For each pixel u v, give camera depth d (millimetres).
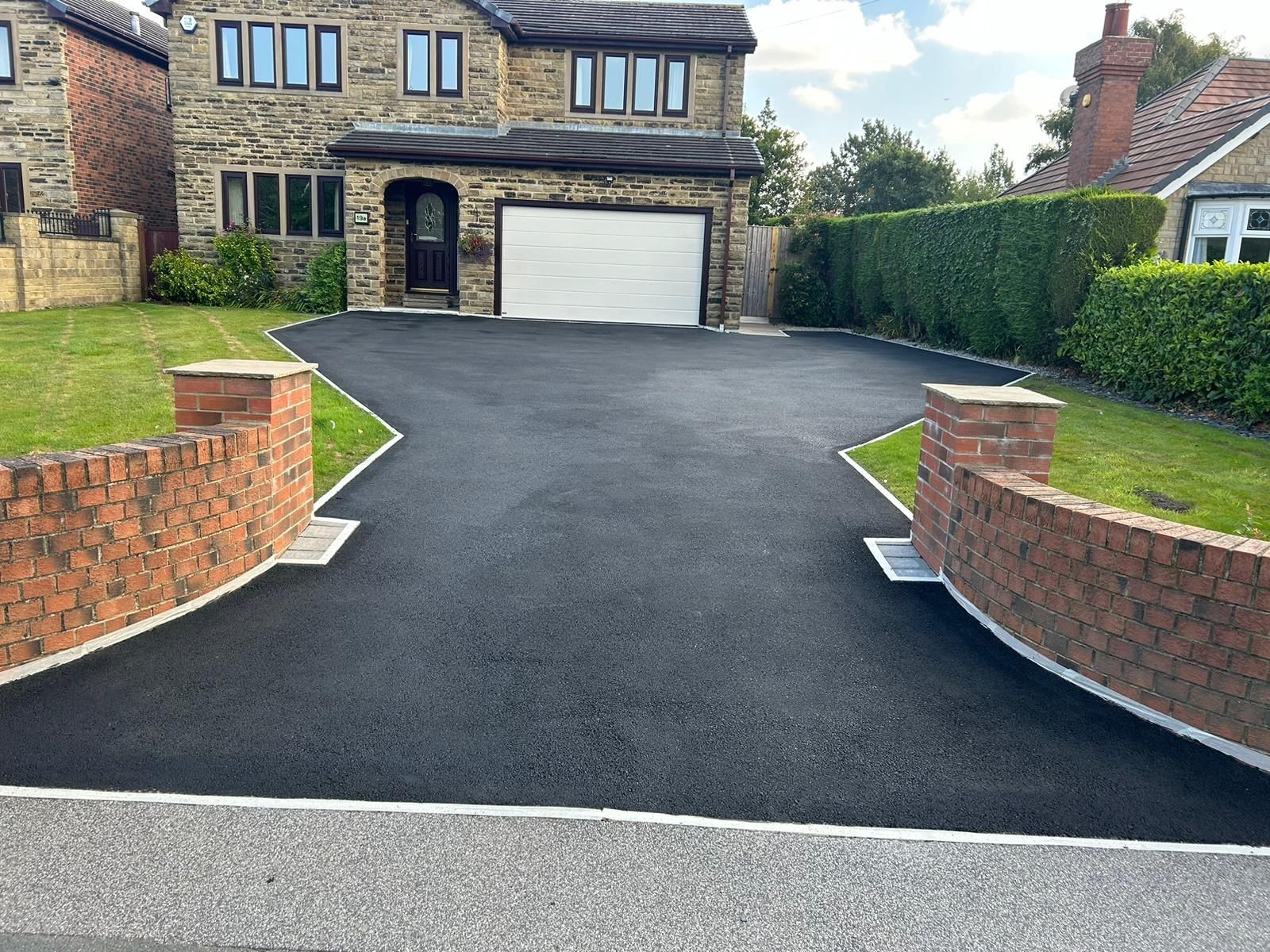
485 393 10898
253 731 4031
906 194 50906
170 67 19703
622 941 2893
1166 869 3354
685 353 15383
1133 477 7648
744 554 6277
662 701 4418
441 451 8406
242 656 4695
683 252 19547
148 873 3121
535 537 6434
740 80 20469
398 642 4910
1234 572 4027
